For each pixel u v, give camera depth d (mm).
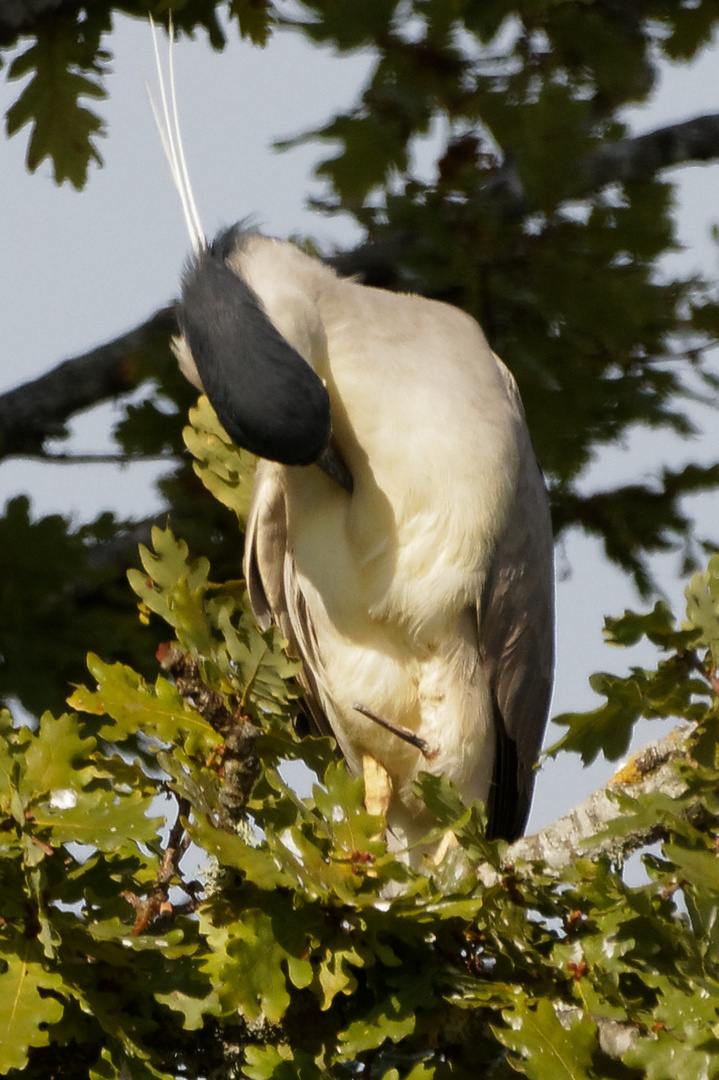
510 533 10516
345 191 11750
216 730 6660
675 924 6219
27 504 11484
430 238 11312
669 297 11742
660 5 12820
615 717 6352
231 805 6578
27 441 12953
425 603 10234
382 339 10117
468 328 10633
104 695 6598
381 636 10570
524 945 6406
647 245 11469
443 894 6461
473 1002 6199
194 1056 6758
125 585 11820
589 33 11727
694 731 6461
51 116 12320
